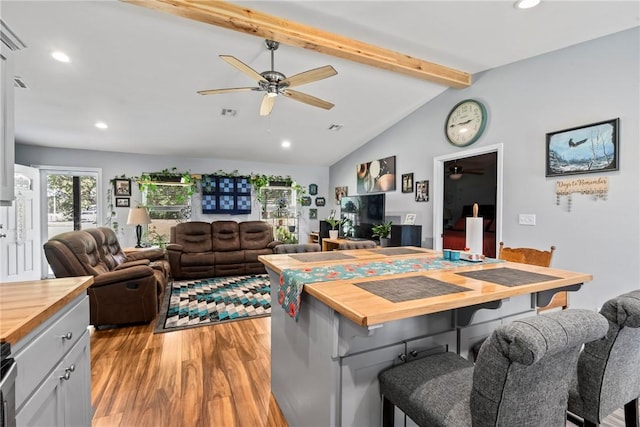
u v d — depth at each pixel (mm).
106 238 3816
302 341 1483
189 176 6051
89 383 1447
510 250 2742
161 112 4133
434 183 4242
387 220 5211
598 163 2584
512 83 3258
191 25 2590
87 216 5578
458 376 1194
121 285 2945
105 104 3795
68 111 3889
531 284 1376
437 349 1431
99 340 2701
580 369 1206
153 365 2258
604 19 2332
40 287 1282
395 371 1247
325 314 1258
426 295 1199
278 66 3262
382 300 1132
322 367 1282
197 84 3486
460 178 4043
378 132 5367
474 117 3643
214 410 1764
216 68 3207
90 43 2727
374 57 2949
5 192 1166
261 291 4211
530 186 3100
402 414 1345
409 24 2559
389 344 1309
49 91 3416
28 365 938
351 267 1747
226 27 2436
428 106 4328
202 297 3932
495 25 2510
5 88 1163
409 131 4695
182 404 1812
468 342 1535
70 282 1367
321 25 2604
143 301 3020
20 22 2428
